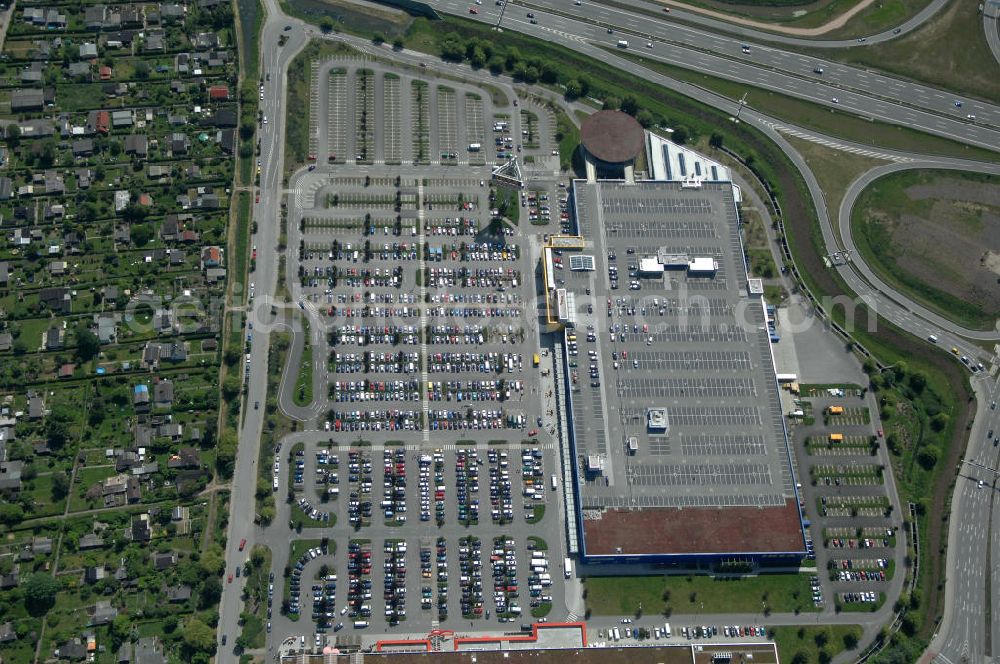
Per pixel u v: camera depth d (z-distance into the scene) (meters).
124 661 196.12
